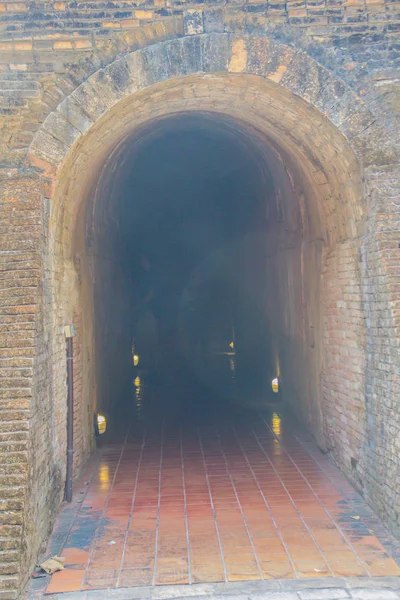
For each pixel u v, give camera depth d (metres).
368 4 6.16
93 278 8.52
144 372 15.51
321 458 7.65
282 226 10.15
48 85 5.94
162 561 4.88
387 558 4.84
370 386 5.84
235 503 6.16
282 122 7.05
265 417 10.05
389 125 6.00
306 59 6.07
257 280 12.70
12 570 4.21
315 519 5.68
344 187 6.47
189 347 18.12
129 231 14.07
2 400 4.74
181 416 10.34
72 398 6.42
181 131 11.41
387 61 6.12
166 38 6.04
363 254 6.01
